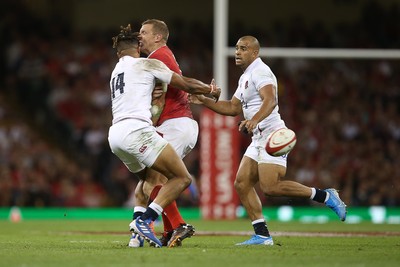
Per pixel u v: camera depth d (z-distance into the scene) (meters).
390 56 60.44
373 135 81.19
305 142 80.06
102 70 87.38
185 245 29.50
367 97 84.75
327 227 49.69
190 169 75.38
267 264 21.72
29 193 74.06
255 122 28.05
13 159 77.00
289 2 89.94
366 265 21.59
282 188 29.19
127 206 75.44
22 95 86.44
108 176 78.88
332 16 89.38
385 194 73.69
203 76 88.31
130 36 28.08
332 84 85.31
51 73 87.19
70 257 23.64
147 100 27.30
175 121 28.64
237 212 59.78
